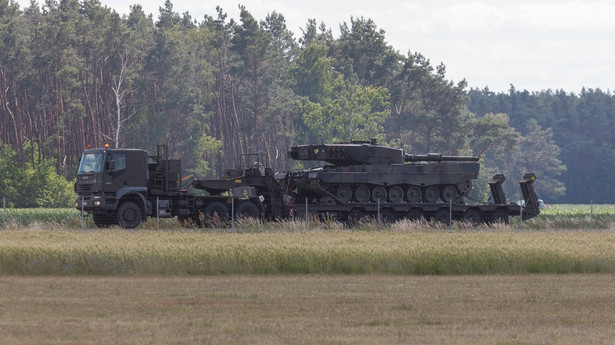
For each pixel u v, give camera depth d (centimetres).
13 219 16312
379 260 9481
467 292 7862
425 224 16612
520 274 9500
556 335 5669
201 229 15200
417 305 6988
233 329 5738
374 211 17300
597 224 18012
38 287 7944
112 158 15375
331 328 5828
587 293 7862
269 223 16338
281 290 7869
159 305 6831
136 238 10838
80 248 9325
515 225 17838
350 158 17512
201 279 8694
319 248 9688
